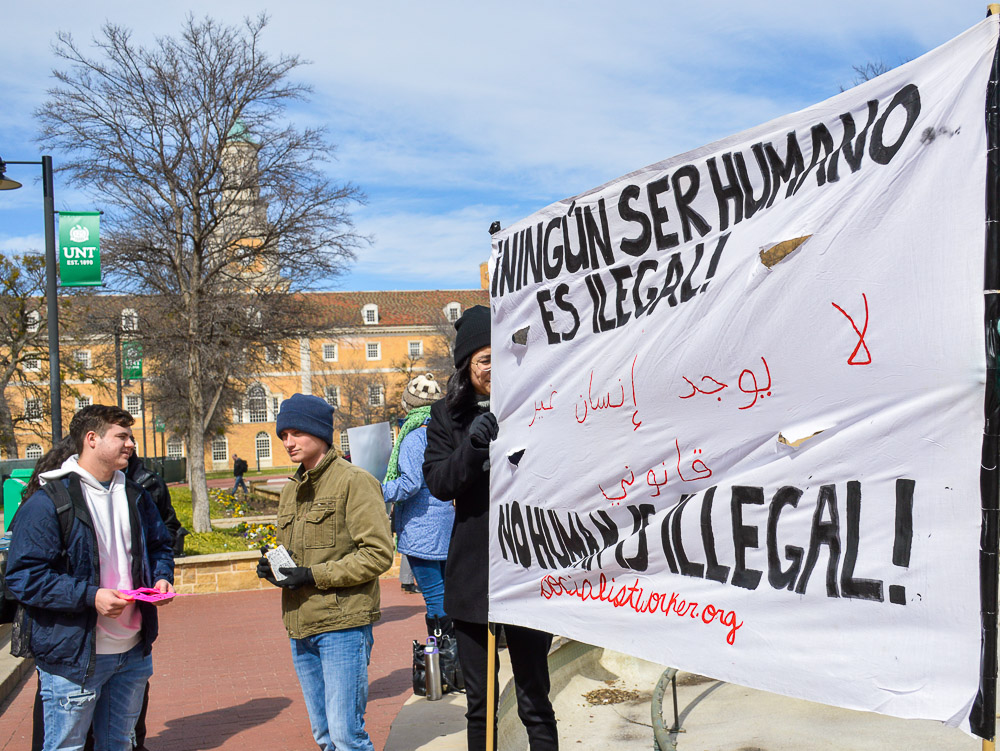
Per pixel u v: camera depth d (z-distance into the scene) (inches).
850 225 82.9
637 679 243.8
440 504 218.2
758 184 93.2
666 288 103.6
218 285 835.4
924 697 75.9
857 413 82.0
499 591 131.1
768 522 90.1
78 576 138.9
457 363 147.2
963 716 73.1
